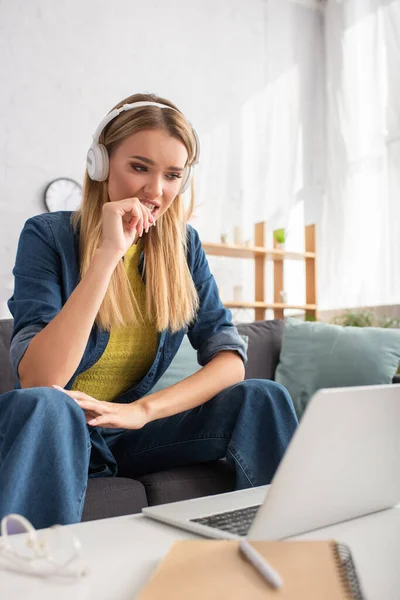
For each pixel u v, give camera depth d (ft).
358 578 1.92
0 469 2.99
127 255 4.86
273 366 8.91
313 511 2.49
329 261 17.22
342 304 16.52
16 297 4.45
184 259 5.03
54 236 4.60
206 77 16.67
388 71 15.78
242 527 2.58
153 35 15.97
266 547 2.13
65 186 14.46
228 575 1.91
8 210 13.87
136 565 2.17
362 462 2.58
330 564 1.97
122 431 4.93
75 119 14.76
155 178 4.36
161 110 4.34
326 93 18.04
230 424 4.48
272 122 17.49
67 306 3.96
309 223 17.63
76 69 14.89
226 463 4.88
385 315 15.23
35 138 14.28
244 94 17.17
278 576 1.85
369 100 16.33
